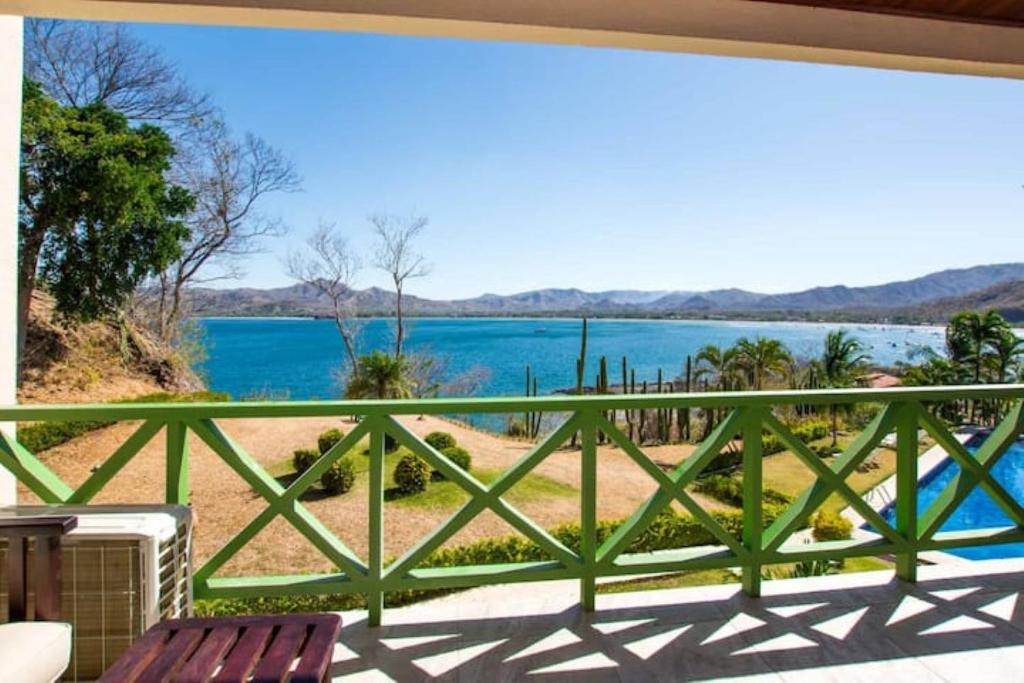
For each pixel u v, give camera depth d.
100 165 11.86
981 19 2.12
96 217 12.35
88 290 12.67
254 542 6.06
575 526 5.52
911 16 2.08
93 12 1.71
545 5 1.84
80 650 1.55
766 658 1.84
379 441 2.02
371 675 1.75
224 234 17.39
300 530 2.00
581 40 1.95
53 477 1.96
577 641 1.93
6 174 2.15
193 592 1.96
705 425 15.28
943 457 11.55
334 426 11.70
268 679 1.01
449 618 2.08
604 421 2.14
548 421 16.45
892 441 13.57
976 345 21.03
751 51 2.05
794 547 2.30
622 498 8.12
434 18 1.78
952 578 2.38
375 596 2.03
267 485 1.98
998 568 2.47
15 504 1.93
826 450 12.84
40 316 12.84
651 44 1.98
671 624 2.04
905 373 21.91
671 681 1.72
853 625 2.03
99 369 13.88
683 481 2.18
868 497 9.73
